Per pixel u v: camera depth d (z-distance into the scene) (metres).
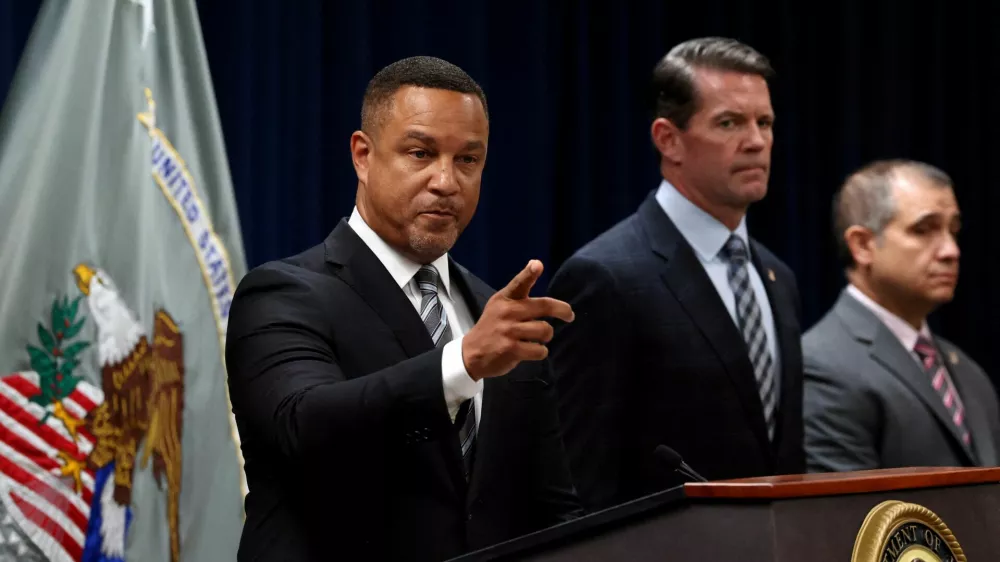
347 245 4.36
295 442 3.63
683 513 2.91
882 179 7.43
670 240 6.09
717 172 6.16
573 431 5.75
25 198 5.64
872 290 7.42
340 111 8.06
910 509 3.01
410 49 8.34
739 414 5.79
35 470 5.52
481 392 4.34
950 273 7.26
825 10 10.79
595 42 9.46
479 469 4.17
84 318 5.74
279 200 7.71
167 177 6.28
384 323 4.20
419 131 4.27
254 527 4.04
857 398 6.89
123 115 6.08
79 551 5.59
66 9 5.95
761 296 6.36
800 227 10.41
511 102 8.83
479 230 8.45
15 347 5.53
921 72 11.16
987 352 11.12
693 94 6.21
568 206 9.16
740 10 10.13
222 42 7.53
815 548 2.81
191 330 6.24
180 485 6.09
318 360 3.95
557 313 3.38
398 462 4.03
